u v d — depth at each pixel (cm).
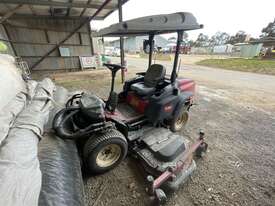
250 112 387
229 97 496
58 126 176
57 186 116
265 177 196
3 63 253
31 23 764
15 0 472
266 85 657
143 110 245
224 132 295
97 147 177
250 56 2036
